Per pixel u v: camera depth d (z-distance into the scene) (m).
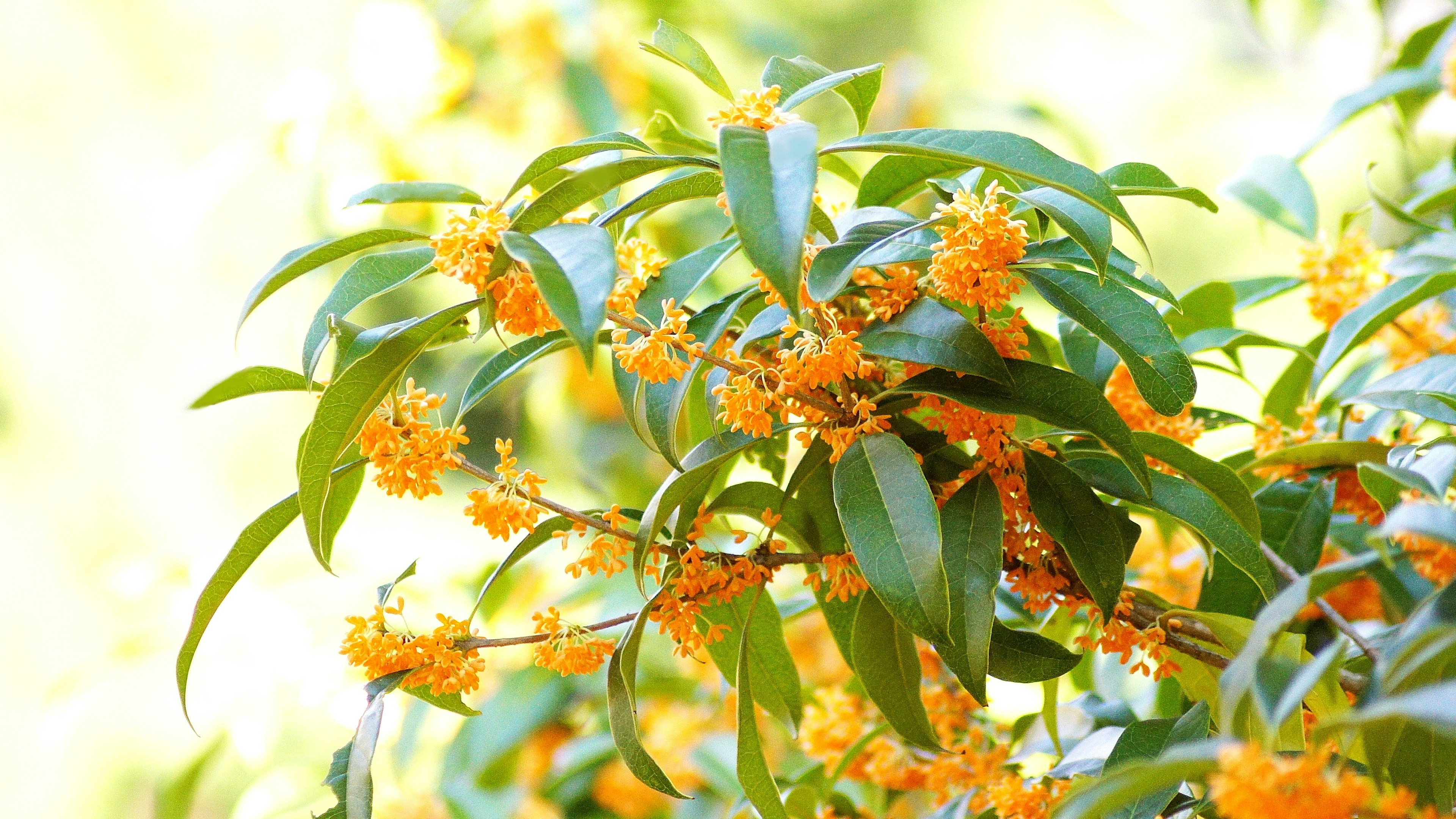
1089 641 2.00
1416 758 1.90
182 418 5.99
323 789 2.93
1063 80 6.67
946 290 1.93
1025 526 1.98
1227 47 5.47
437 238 1.89
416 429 1.93
